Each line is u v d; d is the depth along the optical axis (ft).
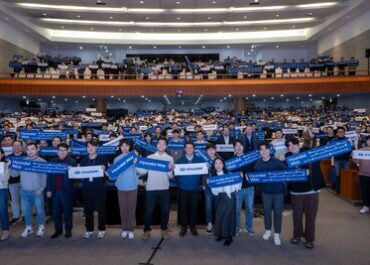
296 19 107.04
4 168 21.86
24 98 109.50
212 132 40.75
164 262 18.51
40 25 112.57
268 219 21.63
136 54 135.85
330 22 103.55
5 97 104.94
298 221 20.98
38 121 60.90
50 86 98.22
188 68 105.09
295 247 20.59
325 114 81.41
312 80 96.48
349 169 32.55
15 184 25.39
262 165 21.12
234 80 99.96
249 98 115.55
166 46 130.31
